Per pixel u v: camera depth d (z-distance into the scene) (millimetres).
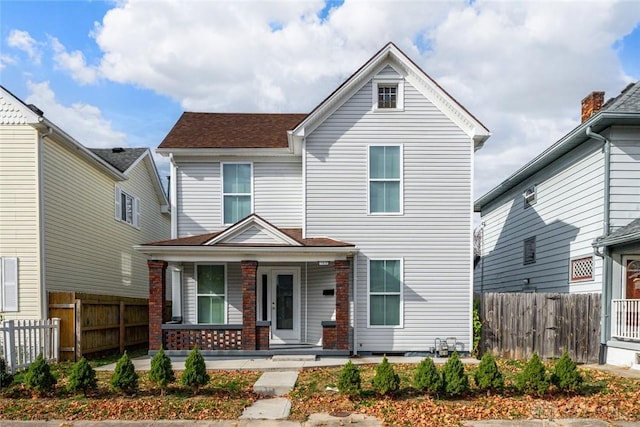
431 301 12531
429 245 12664
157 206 22375
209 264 13578
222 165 13820
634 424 6633
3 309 11625
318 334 13008
